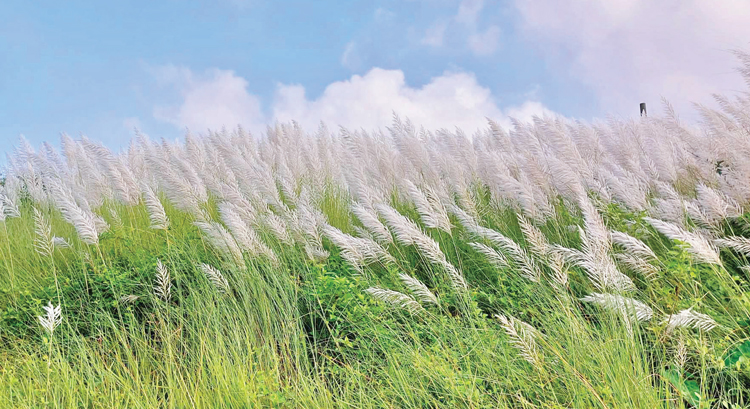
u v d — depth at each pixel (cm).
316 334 530
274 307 541
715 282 441
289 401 377
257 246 612
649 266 437
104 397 396
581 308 464
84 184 938
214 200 873
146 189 688
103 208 957
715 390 353
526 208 588
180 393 393
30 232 859
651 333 393
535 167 661
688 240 381
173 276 631
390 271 561
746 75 673
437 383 388
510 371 373
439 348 411
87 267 693
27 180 1074
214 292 559
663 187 601
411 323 482
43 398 388
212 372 411
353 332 500
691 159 697
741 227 559
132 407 384
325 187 918
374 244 555
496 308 509
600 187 639
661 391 323
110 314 572
